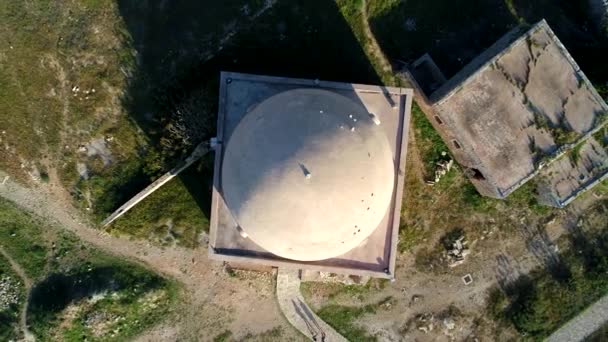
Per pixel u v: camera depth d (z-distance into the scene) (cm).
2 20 1636
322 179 1052
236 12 1641
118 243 1717
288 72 1647
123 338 1720
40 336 1683
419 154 1706
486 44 1681
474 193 1723
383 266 1431
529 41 1464
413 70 1644
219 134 1416
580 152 1547
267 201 1093
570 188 1562
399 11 1658
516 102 1482
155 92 1645
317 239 1123
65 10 1638
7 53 1647
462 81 1460
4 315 1711
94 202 1694
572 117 1477
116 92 1659
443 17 1667
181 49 1644
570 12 1678
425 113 1670
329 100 1225
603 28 1600
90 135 1675
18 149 1684
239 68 1642
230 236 1429
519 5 1675
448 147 1684
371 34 1661
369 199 1140
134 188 1680
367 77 1667
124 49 1645
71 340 1686
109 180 1684
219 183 1423
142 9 1634
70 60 1648
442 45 1678
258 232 1183
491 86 1477
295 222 1091
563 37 1678
